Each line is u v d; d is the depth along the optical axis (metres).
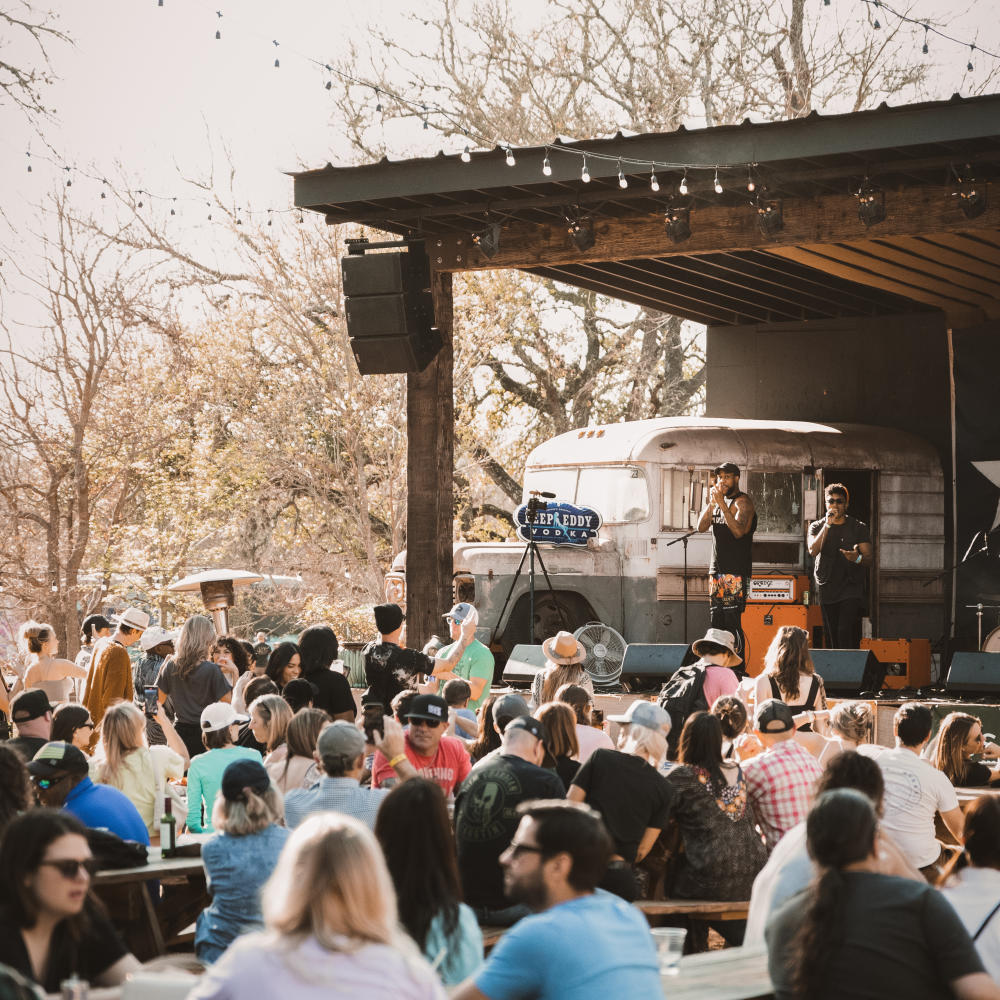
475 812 4.92
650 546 13.24
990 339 14.48
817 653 11.33
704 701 8.02
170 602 25.23
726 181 11.32
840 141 10.31
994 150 10.45
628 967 3.11
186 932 6.02
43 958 3.26
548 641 8.05
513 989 3.09
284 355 25.16
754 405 16.77
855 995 3.15
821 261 13.58
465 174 11.53
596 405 26.89
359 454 24.34
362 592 24.94
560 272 14.76
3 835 3.26
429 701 5.74
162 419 24.92
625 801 5.22
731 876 5.48
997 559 14.21
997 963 3.89
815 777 5.88
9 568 25.03
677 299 16.19
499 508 26.81
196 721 8.19
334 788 4.89
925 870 5.87
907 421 15.78
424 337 12.86
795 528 13.80
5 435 24.81
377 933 2.70
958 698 11.57
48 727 6.36
